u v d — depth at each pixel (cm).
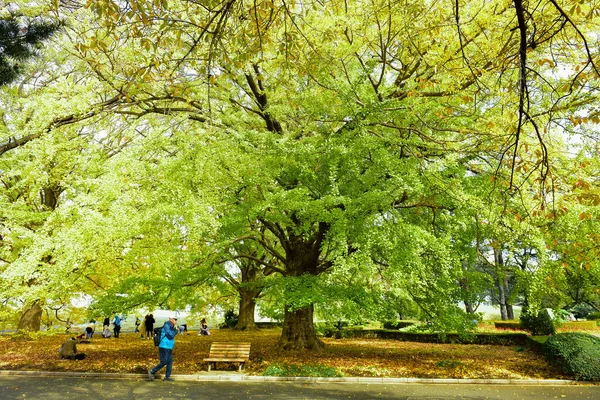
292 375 1037
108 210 1095
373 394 869
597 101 803
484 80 744
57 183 1598
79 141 1319
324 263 1477
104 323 2173
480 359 1372
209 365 1093
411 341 2202
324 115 1054
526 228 848
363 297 1098
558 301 1052
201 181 983
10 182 1653
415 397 846
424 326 1230
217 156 970
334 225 914
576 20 668
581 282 988
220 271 1318
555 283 983
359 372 1095
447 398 839
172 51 670
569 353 1075
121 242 941
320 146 997
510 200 816
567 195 664
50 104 1067
